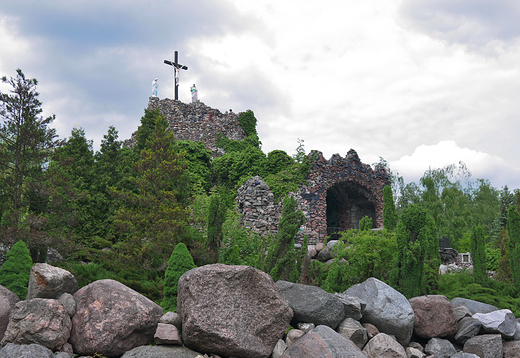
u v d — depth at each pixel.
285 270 10.47
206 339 6.32
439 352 7.91
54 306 6.07
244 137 42.59
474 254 13.45
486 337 8.20
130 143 37.97
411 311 8.02
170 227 12.23
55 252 12.24
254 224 20.69
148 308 6.60
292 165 27.73
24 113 10.93
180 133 39.03
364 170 30.52
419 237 10.03
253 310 6.77
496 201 45.16
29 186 10.63
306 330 7.23
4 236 9.45
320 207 26.84
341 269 11.15
